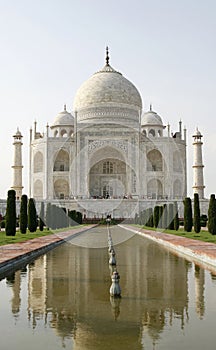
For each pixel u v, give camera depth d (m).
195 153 97.81
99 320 11.14
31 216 47.03
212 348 8.98
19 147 98.00
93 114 100.94
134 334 9.95
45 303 13.10
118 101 102.25
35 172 99.00
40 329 10.38
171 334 9.93
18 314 11.78
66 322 10.99
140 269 20.34
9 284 16.39
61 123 108.31
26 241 34.00
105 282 16.78
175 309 12.32
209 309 12.33
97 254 27.84
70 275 18.59
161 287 15.67
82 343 9.30
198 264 22.14
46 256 26.50
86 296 14.12
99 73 108.81
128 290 15.10
